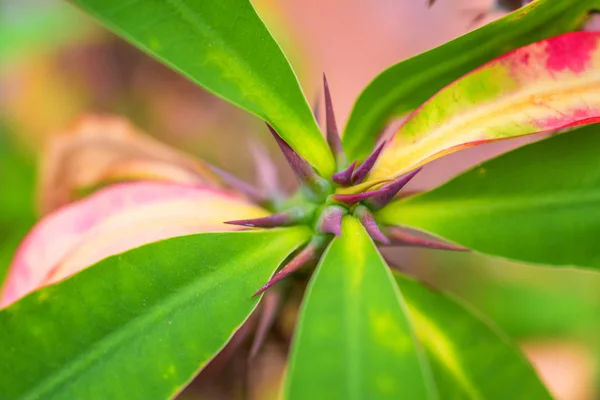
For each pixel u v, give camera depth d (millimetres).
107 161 288
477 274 354
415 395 184
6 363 196
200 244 205
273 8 383
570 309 329
